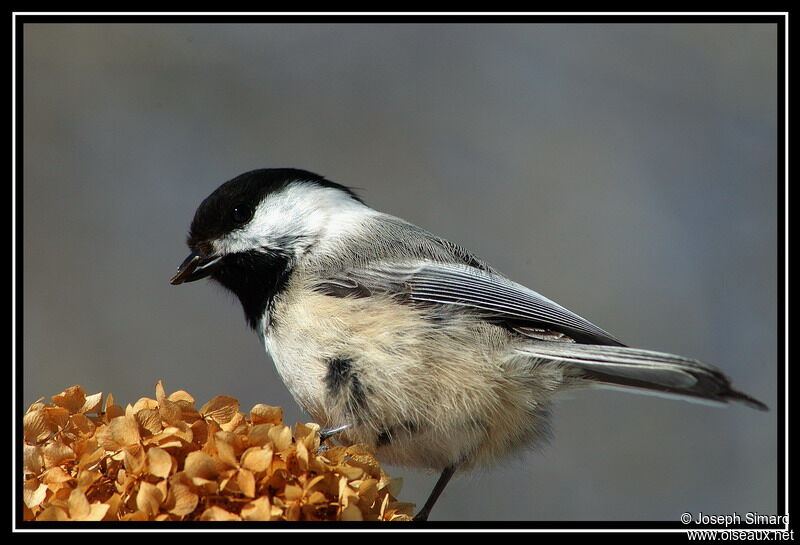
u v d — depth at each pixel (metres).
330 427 6.21
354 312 6.08
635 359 5.59
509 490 11.46
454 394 5.99
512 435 6.21
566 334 6.23
